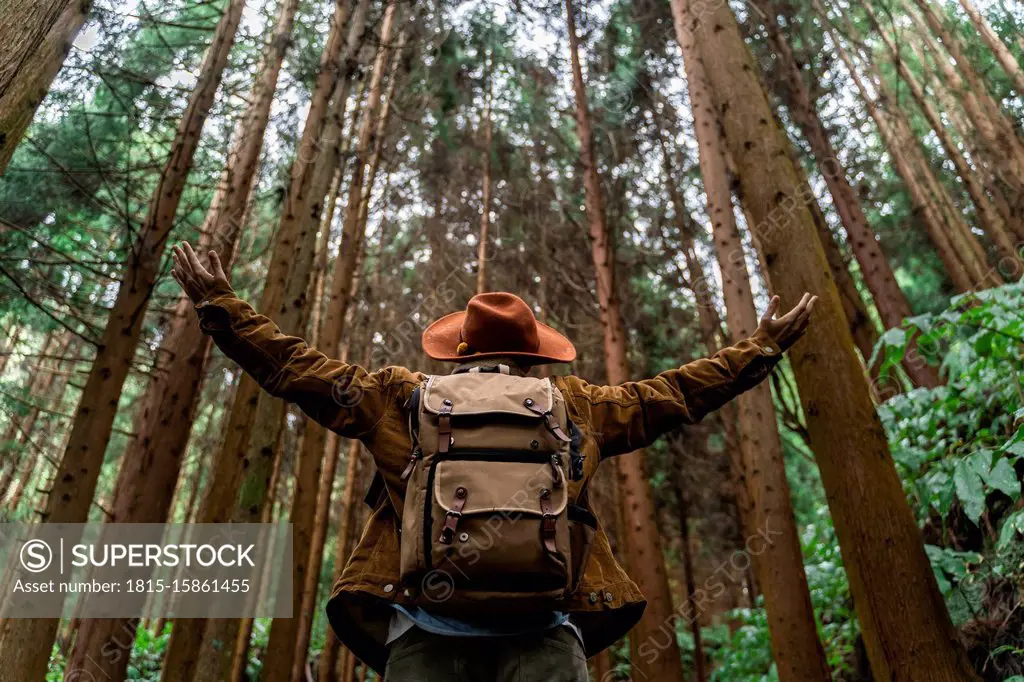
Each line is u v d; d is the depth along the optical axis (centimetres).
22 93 239
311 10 823
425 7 784
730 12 379
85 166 643
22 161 657
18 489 1130
